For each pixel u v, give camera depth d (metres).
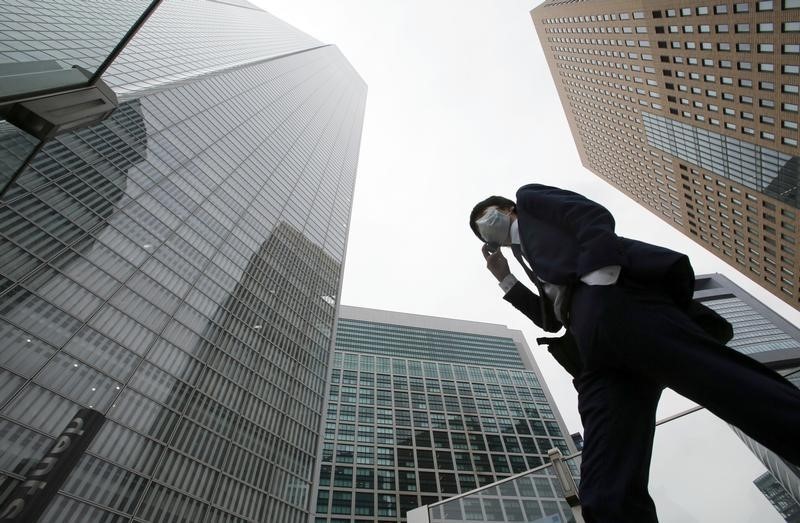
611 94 84.75
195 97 76.12
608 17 72.00
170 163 60.56
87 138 49.78
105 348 40.22
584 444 1.75
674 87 68.44
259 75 110.12
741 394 1.20
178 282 52.31
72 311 39.06
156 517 37.06
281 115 109.19
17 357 33.34
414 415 110.62
